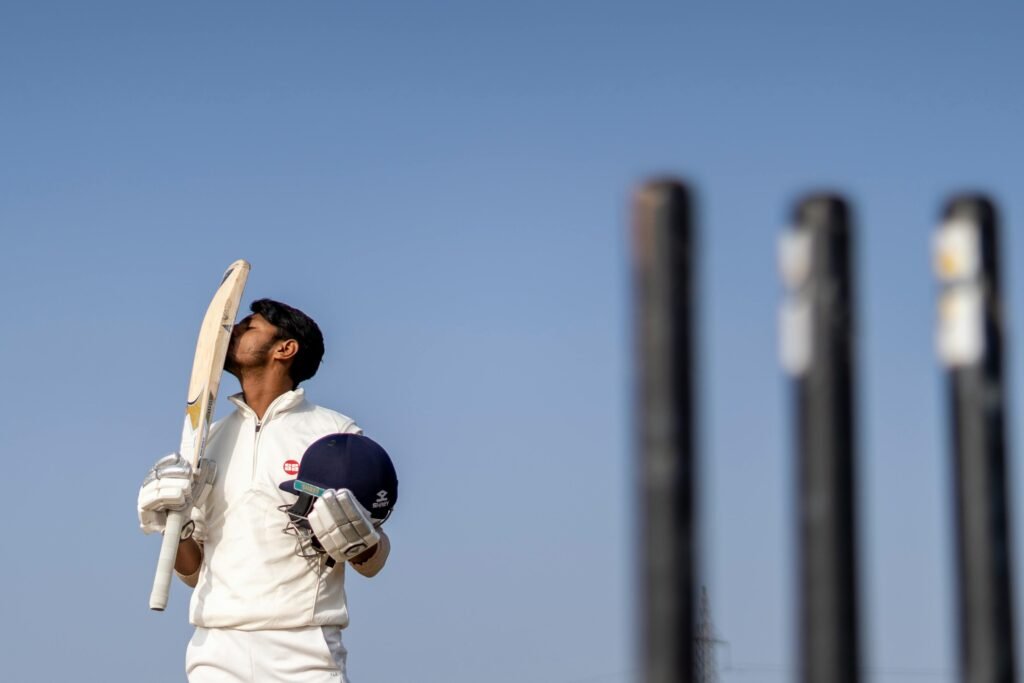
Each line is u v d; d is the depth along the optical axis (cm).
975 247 538
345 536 1376
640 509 510
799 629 534
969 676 546
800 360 534
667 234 510
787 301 539
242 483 1424
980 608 543
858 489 531
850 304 533
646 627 505
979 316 539
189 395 1457
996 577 542
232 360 1461
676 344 508
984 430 539
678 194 511
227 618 1401
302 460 1415
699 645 516
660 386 507
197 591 1425
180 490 1385
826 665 525
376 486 1420
